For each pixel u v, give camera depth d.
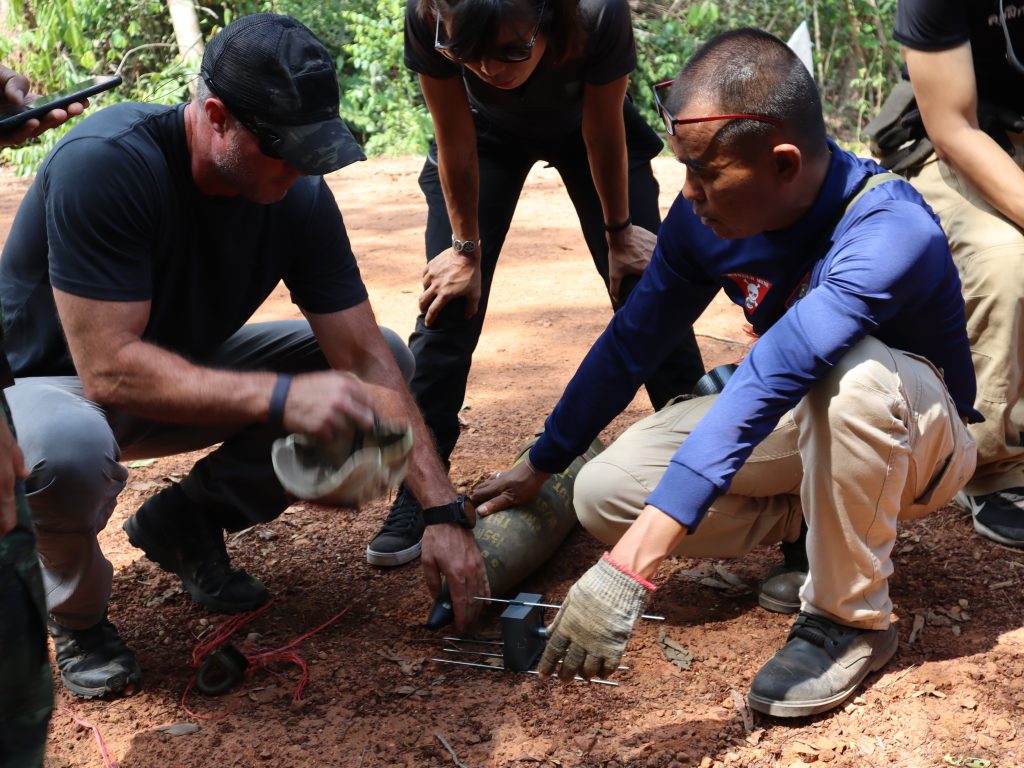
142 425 2.95
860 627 2.59
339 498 2.22
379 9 12.80
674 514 2.25
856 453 2.39
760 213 2.40
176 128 2.58
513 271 6.99
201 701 2.71
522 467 3.07
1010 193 3.06
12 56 11.90
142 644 2.96
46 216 2.53
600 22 3.09
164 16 13.67
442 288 3.44
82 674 2.72
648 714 2.56
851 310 2.33
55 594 2.63
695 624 2.92
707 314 5.93
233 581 3.11
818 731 2.48
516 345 5.52
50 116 2.28
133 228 2.49
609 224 3.60
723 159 2.32
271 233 2.77
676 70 12.62
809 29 12.62
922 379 2.50
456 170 3.31
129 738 2.56
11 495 1.85
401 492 3.39
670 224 2.78
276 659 2.85
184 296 2.76
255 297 2.89
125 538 3.58
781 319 2.36
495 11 2.70
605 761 2.40
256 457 2.99
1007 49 3.13
